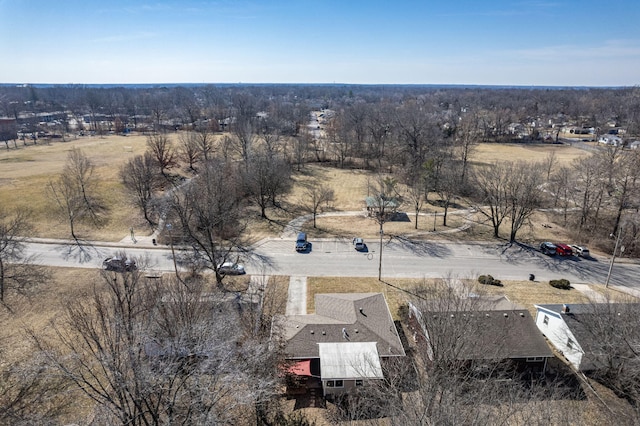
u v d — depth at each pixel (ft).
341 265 152.56
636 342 85.15
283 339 94.38
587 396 89.71
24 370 65.57
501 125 449.89
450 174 228.02
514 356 93.50
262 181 206.49
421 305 98.73
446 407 59.98
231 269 142.31
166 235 175.11
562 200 223.92
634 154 183.62
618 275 146.82
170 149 319.27
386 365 91.25
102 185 235.40
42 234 175.63
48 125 519.60
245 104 647.15
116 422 57.72
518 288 135.85
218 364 67.15
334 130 389.80
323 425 81.10
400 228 191.62
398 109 504.02
